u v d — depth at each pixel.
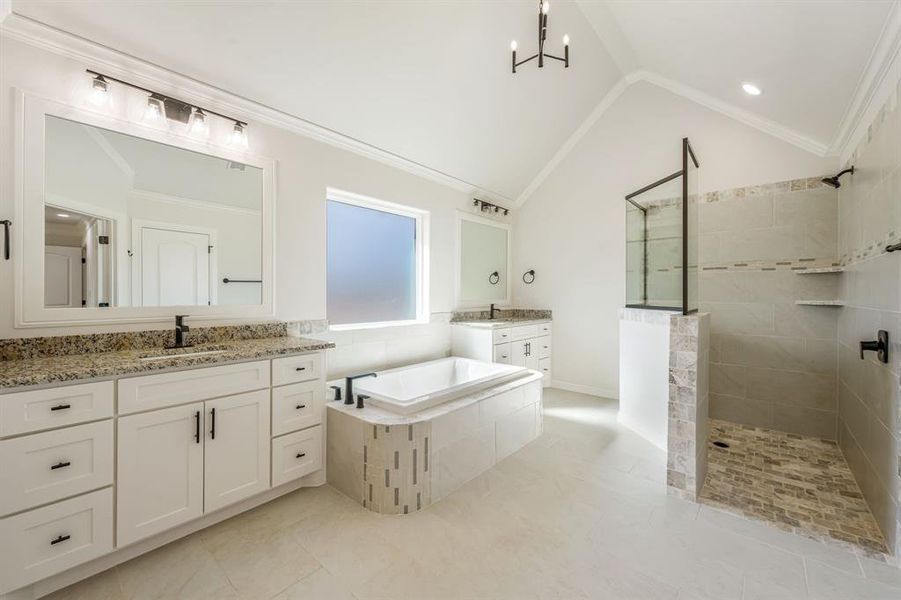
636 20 2.82
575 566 1.57
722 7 2.10
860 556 1.63
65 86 1.78
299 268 2.71
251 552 1.65
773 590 1.44
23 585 1.29
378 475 1.96
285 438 2.05
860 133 2.32
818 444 2.89
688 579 1.50
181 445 1.66
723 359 3.40
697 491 2.12
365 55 2.43
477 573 1.53
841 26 1.75
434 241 3.91
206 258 2.26
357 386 2.82
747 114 3.23
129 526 1.52
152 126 2.04
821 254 2.97
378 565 1.57
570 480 2.31
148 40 1.91
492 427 2.52
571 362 4.41
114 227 1.93
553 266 4.55
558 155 4.43
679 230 2.68
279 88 2.40
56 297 1.76
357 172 3.13
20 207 1.67
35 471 1.32
